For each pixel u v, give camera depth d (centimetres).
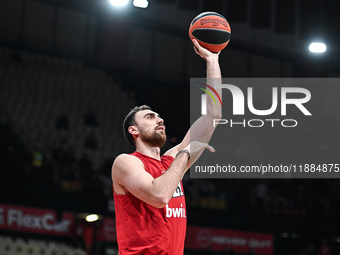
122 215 427
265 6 2977
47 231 1847
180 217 436
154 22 2869
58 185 1936
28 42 2733
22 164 1967
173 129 2712
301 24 2956
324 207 2284
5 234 1777
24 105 2414
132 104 2753
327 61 2698
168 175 400
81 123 2462
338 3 2906
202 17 483
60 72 2727
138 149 455
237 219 2147
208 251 2050
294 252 2188
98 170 2103
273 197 2262
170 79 2942
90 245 1853
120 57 2870
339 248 2238
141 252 413
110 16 2838
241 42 2930
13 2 2723
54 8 2798
